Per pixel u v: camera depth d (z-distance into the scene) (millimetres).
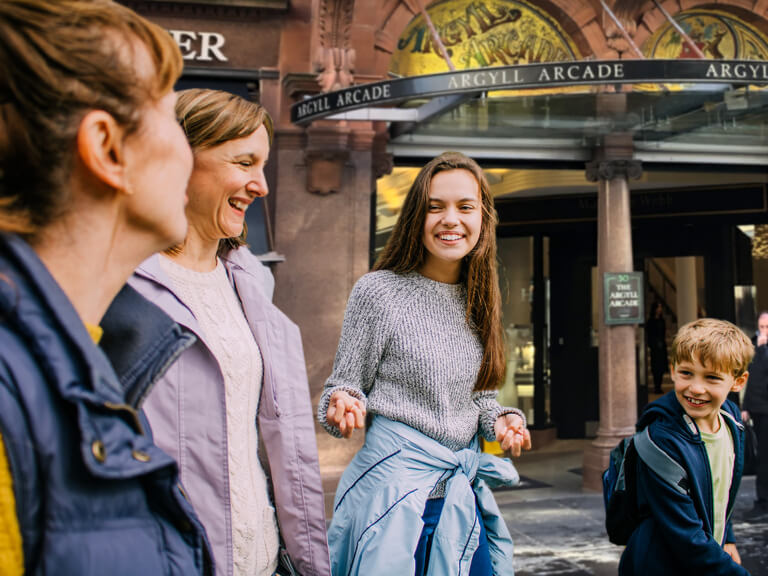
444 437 1622
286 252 5375
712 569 1674
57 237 559
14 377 484
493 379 1753
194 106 1200
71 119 525
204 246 1287
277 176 5430
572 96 4570
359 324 1668
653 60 4270
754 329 8547
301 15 5484
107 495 533
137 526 559
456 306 1741
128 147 569
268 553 1263
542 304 8945
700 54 5570
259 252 4941
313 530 1302
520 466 7344
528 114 5105
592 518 5195
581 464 7445
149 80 573
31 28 507
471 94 4582
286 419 1309
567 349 9016
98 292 595
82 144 529
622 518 1973
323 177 5383
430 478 1563
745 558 4215
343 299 5395
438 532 1521
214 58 5422
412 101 5406
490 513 1676
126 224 599
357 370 1647
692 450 1775
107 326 688
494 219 1778
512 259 9062
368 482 1582
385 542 1462
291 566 1312
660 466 1769
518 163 6262
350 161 5461
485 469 1699
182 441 1117
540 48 6219
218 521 1131
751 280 8578
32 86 508
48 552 488
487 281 1747
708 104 4785
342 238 5426
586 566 4090
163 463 573
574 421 9008
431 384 1612
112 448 534
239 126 1219
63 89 513
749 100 4664
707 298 8828
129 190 573
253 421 1269
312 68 5422
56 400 507
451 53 6074
